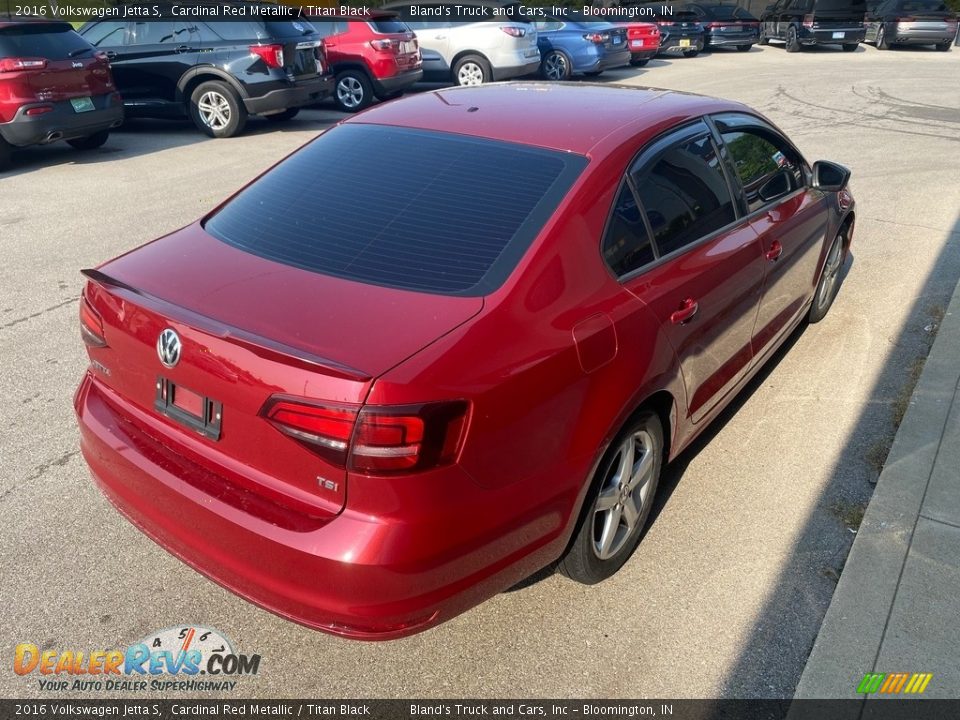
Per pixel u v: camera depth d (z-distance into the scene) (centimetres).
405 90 1532
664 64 2019
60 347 491
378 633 233
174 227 720
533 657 280
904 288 593
